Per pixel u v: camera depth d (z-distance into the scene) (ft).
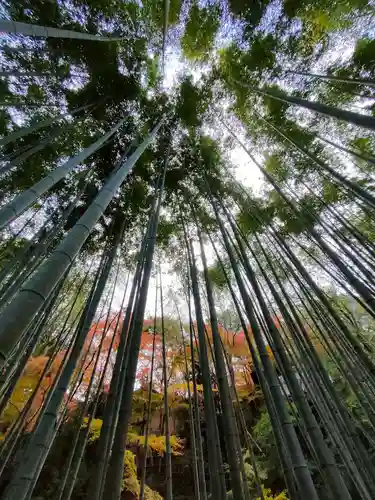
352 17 13.20
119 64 16.10
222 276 18.97
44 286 3.84
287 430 5.92
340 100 14.71
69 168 10.00
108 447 6.88
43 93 15.08
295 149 16.08
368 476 8.46
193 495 17.01
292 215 15.67
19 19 12.87
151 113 18.12
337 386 16.61
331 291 18.20
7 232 14.89
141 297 8.32
